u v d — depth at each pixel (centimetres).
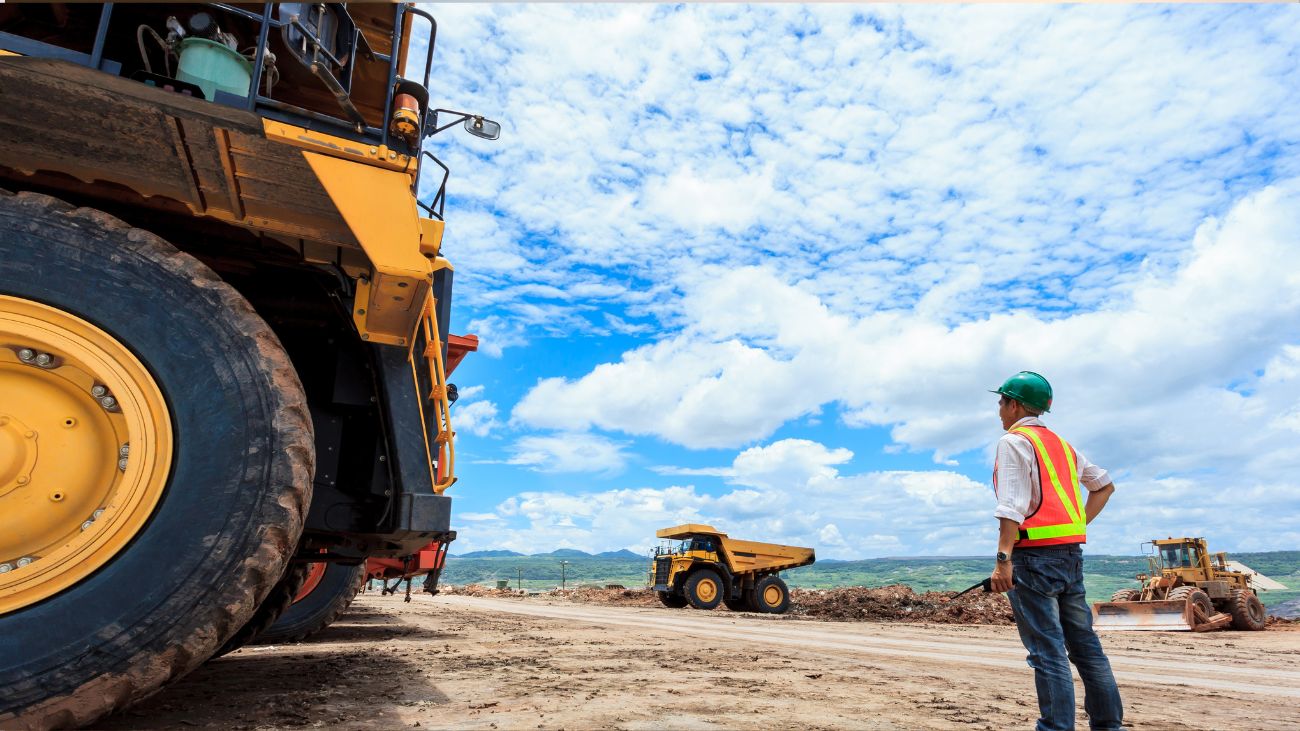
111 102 309
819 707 393
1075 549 288
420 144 377
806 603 2758
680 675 509
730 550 2580
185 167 350
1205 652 1149
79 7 374
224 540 293
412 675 468
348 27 405
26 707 255
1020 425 312
